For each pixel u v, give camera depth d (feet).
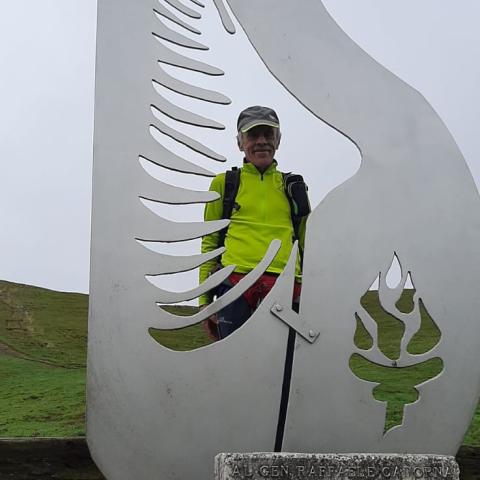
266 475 7.91
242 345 9.60
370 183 10.11
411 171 10.17
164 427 9.35
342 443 9.50
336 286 9.86
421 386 9.70
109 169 9.86
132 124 10.02
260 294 10.25
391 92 10.41
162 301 9.64
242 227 10.52
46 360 27.73
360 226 10.01
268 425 9.48
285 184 10.73
